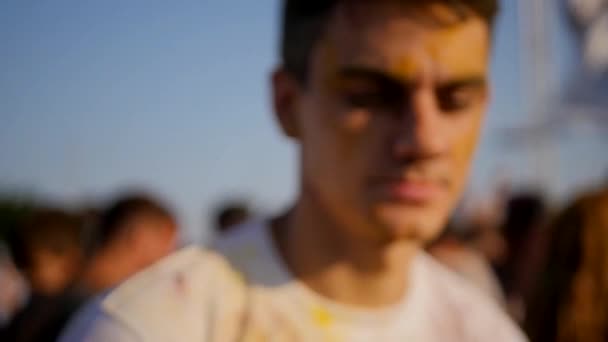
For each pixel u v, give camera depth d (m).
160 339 0.90
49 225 3.03
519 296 3.89
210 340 0.95
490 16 0.98
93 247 2.81
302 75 1.00
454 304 1.18
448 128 0.94
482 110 0.99
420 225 0.92
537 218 4.05
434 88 0.93
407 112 0.92
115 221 2.82
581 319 1.95
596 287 1.97
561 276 2.02
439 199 0.94
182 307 0.94
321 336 1.00
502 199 5.14
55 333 2.37
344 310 1.02
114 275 2.68
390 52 0.92
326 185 0.96
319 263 1.02
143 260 2.84
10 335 2.46
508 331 1.23
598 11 5.94
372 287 1.04
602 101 5.96
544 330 2.01
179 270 0.98
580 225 2.02
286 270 1.03
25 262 2.97
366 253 1.01
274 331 0.98
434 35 0.92
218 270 1.00
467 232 4.99
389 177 0.92
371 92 0.93
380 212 0.92
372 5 0.93
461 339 1.16
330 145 0.95
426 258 1.22
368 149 0.92
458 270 3.71
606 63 5.92
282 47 1.05
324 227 1.01
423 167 0.92
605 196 2.04
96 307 0.93
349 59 0.93
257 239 1.05
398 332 1.06
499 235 4.44
